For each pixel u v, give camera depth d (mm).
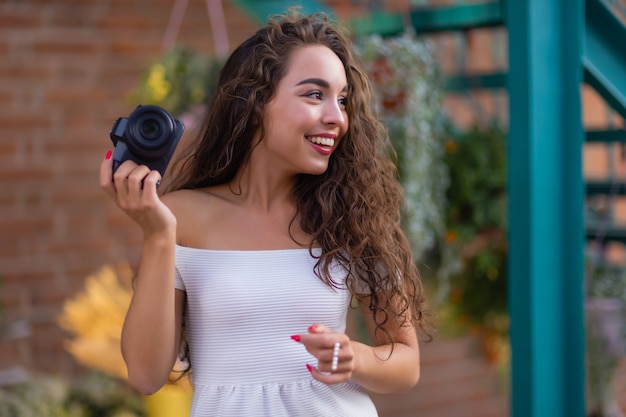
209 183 1783
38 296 3701
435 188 3135
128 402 3396
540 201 2652
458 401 4750
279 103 1649
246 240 1669
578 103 2697
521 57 2664
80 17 3789
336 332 1554
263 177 1709
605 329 3238
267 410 1597
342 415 1647
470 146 3350
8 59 3652
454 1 4340
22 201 3684
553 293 2678
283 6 3402
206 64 3004
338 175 1746
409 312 1806
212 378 1619
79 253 3795
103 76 3844
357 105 1773
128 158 1495
